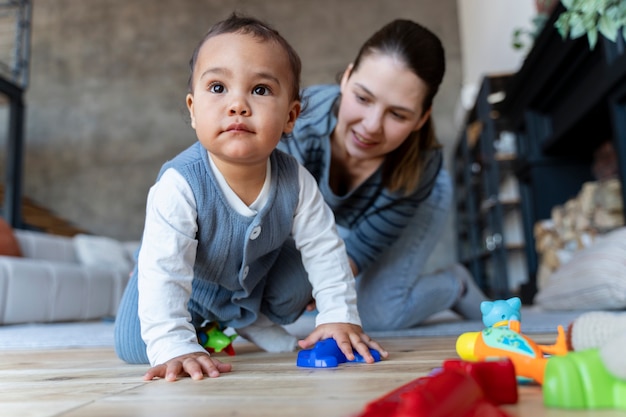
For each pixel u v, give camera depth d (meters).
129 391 0.61
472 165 4.73
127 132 6.55
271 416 0.45
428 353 0.94
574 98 2.59
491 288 4.32
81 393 0.62
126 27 6.74
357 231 1.42
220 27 0.82
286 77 0.81
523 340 0.62
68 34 6.79
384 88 1.08
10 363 0.99
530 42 3.11
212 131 0.77
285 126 0.87
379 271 1.59
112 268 3.65
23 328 2.29
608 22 1.26
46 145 6.62
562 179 3.09
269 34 0.81
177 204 0.81
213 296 0.97
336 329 0.86
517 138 3.49
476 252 4.70
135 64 6.66
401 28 1.12
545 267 3.07
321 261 0.92
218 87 0.78
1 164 6.54
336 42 6.33
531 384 0.60
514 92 3.24
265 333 1.09
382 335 1.44
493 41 4.21
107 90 6.66
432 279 1.69
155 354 0.75
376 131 1.12
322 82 6.27
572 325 0.69
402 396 0.37
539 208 3.10
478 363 0.49
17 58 4.52
